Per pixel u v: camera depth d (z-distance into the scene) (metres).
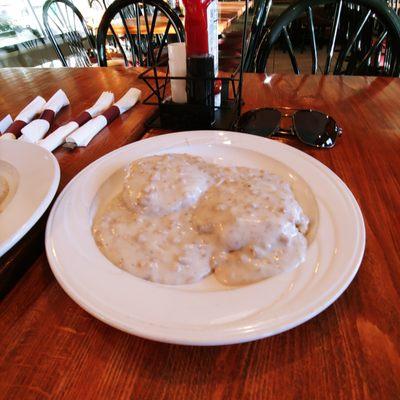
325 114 0.45
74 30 1.54
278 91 0.56
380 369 0.19
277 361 0.20
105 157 0.35
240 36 1.43
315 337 0.21
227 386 0.19
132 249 0.26
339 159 0.37
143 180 0.30
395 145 0.39
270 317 0.19
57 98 0.53
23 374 0.20
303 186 0.31
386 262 0.25
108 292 0.21
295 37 2.36
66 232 0.26
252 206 0.27
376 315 0.22
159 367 0.20
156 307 0.20
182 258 0.25
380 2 0.69
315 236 0.25
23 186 0.29
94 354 0.21
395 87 0.55
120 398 0.18
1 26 1.63
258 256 0.24
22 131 0.42
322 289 0.21
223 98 0.50
